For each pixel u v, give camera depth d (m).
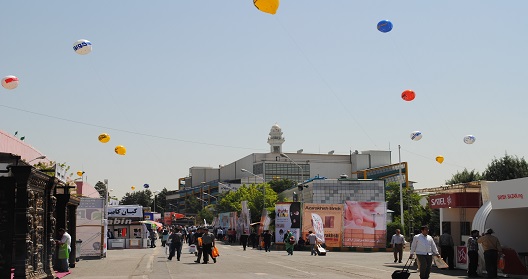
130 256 39.88
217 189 150.25
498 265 22.17
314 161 135.62
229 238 73.50
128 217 61.19
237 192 102.06
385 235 49.38
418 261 17.64
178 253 34.31
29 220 18.22
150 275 23.36
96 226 36.72
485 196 26.05
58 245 24.38
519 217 24.23
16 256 17.91
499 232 23.97
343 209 50.00
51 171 22.39
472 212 28.61
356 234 49.38
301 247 50.31
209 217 133.12
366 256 39.50
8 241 18.23
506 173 66.44
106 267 28.34
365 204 49.72
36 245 19.41
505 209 24.08
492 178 67.62
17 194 18.05
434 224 63.34
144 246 56.34
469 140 29.66
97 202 36.94
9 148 26.59
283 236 52.72
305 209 50.78
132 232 61.84
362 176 118.62
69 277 22.66
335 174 134.38
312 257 38.09
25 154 30.02
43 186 20.34
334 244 49.59
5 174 18.33
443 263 17.58
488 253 21.81
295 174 135.62
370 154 133.88
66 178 26.31
